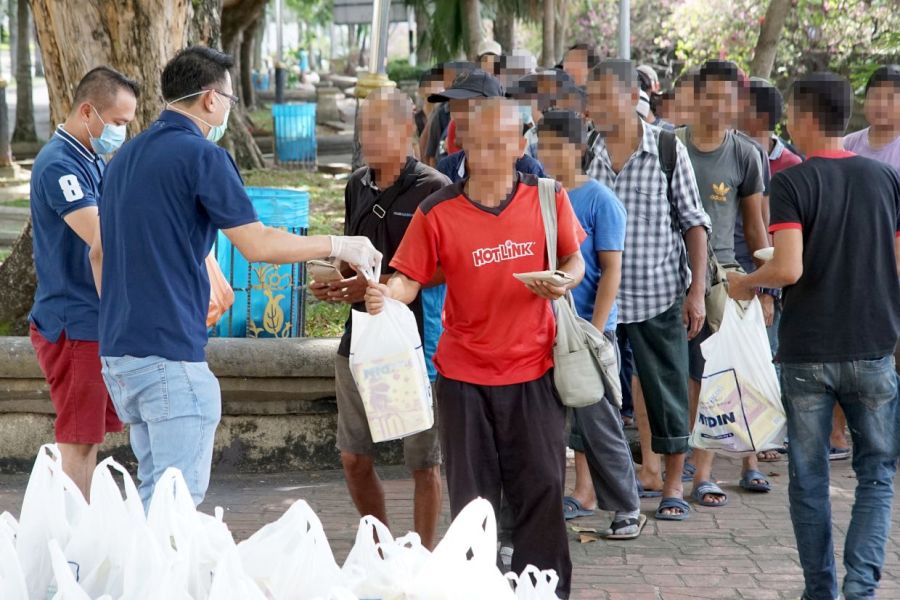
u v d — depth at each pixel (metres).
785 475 6.55
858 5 15.88
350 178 4.66
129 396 3.96
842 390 4.26
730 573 5.04
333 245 4.01
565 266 4.08
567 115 4.84
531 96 5.89
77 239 4.77
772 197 4.24
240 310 6.93
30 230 7.38
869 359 4.20
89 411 4.86
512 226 3.95
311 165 19.61
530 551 4.12
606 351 4.05
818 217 4.16
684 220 5.55
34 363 6.36
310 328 7.94
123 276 3.91
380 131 4.44
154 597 2.25
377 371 4.11
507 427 4.04
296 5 62.31
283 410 6.64
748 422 5.18
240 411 6.63
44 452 2.58
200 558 2.40
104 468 2.53
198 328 3.98
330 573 2.44
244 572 2.36
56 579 2.30
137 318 3.88
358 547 2.56
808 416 4.30
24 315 7.38
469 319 4.02
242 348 6.48
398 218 4.49
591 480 5.78
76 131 4.80
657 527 5.65
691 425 6.23
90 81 4.77
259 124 26.61
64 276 4.78
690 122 5.95
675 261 5.58
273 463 6.67
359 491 4.83
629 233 5.53
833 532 5.59
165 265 3.88
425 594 2.42
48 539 2.51
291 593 2.41
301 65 57.53
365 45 54.56
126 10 7.28
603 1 28.09
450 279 4.03
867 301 4.20
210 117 4.04
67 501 2.66
